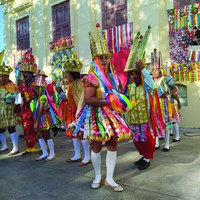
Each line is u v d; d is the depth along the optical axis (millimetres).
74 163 4410
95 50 3182
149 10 7875
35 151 5402
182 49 7223
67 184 3455
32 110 4781
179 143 5414
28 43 11805
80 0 9625
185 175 3490
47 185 3475
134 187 3197
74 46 9891
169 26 7422
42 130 4656
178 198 2836
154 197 2896
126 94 3934
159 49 7668
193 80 7082
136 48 3773
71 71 4301
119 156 4590
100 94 3113
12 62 12500
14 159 4906
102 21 9148
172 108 5336
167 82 5117
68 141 6363
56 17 10602
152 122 3768
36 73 5082
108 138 3010
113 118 3123
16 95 4973
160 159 4266
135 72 3785
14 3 12180
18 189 3408
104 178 3541
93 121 3109
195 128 7160
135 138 3838
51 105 4762
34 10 11312
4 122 5195
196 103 7109
